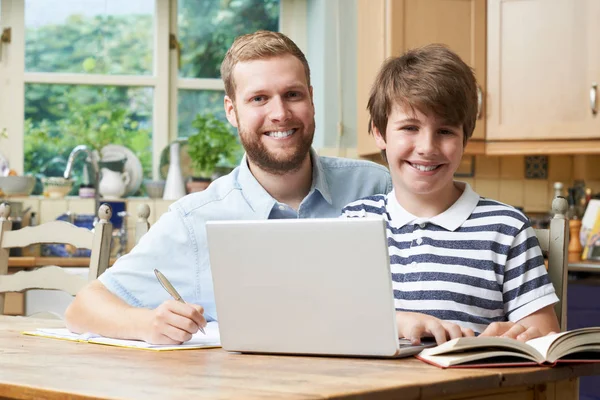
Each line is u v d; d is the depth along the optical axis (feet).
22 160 14.03
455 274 5.29
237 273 4.43
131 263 5.90
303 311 4.33
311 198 6.35
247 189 6.21
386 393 3.46
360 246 4.14
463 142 5.40
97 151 14.01
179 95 14.61
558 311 5.75
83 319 5.39
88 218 12.98
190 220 6.06
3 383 3.70
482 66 12.90
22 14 14.08
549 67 12.82
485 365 3.98
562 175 14.32
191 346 4.80
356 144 13.79
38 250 12.55
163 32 14.42
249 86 5.89
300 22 14.85
